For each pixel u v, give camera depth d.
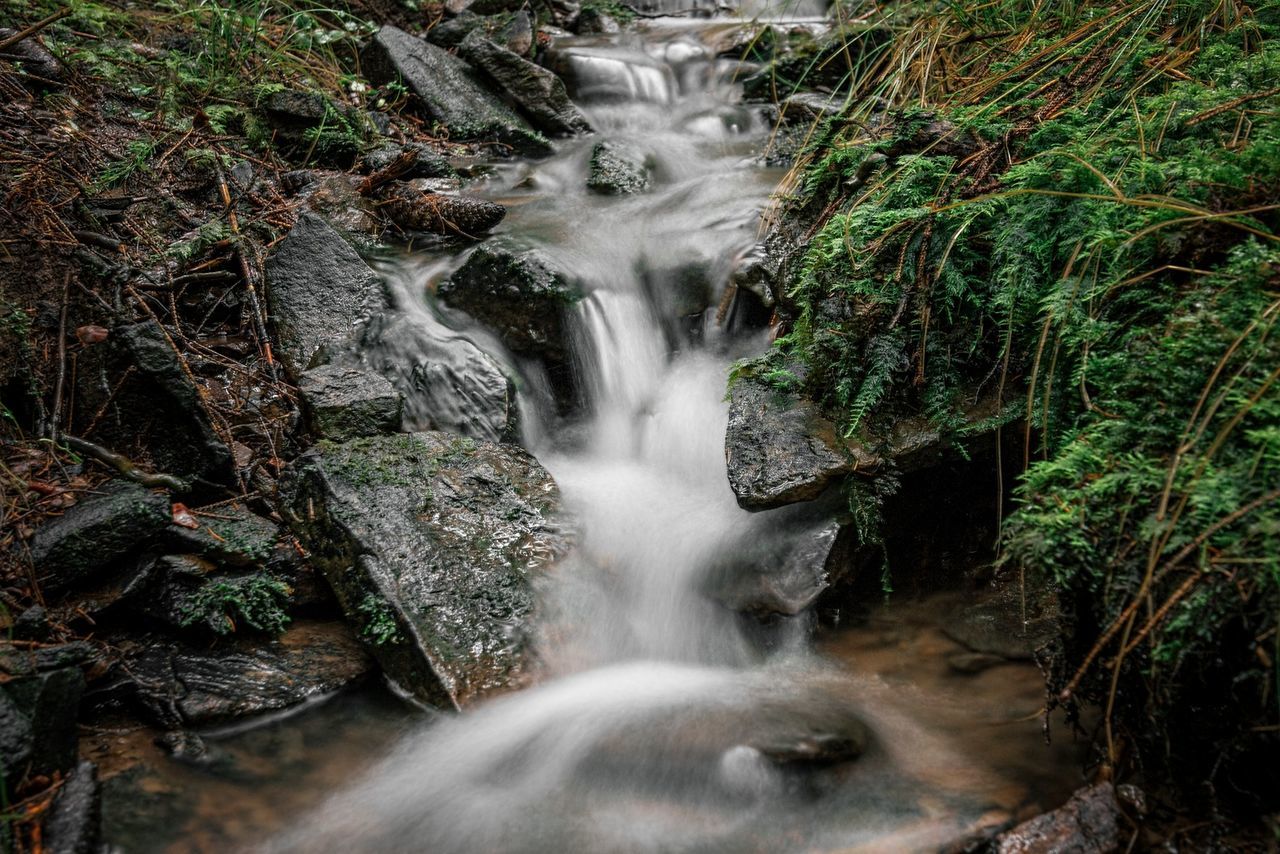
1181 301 2.72
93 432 3.65
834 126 4.49
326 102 5.86
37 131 4.79
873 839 2.51
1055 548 2.51
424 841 2.59
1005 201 3.40
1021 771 2.69
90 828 2.48
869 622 3.43
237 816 2.66
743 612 3.40
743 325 4.42
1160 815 2.40
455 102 6.61
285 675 3.14
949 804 2.59
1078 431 2.85
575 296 4.46
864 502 3.33
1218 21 4.02
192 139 5.37
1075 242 3.15
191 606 3.21
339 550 3.38
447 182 5.75
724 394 4.18
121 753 2.83
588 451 4.44
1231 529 2.24
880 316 3.49
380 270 4.80
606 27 8.45
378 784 2.79
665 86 7.34
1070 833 2.35
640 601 3.56
